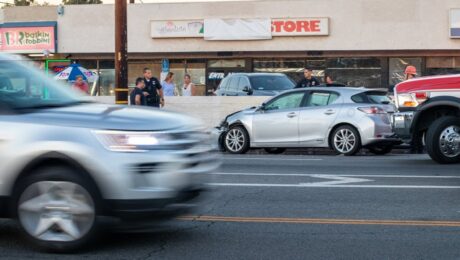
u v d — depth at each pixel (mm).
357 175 11758
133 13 35094
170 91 22516
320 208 8633
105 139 6043
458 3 31953
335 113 15867
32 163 6109
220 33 34156
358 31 32875
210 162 7055
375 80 33438
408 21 32375
